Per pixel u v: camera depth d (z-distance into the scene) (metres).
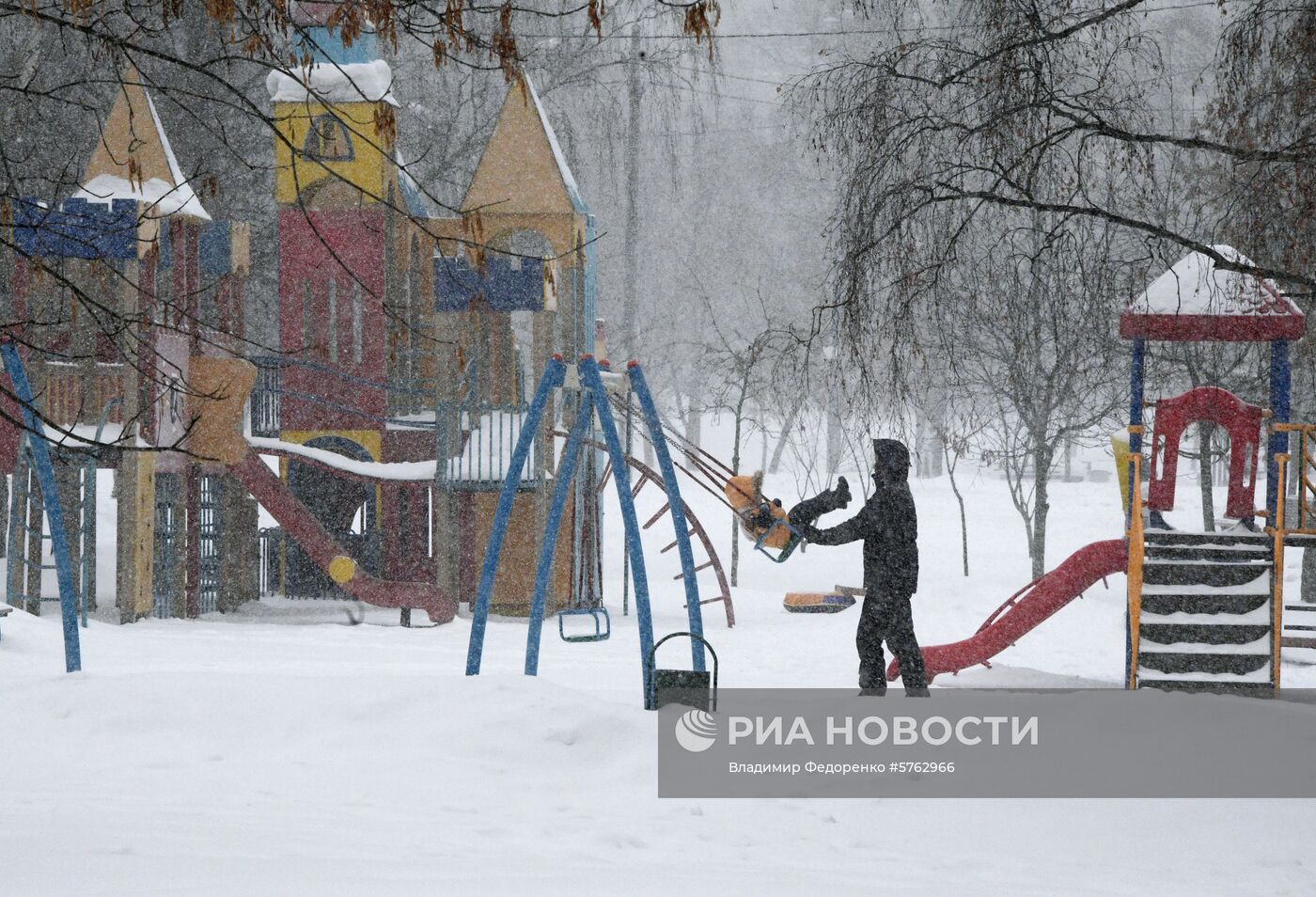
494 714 20.77
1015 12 30.41
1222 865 16.50
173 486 53.19
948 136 31.94
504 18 17.31
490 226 58.94
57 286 47.50
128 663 33.47
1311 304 38.69
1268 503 34.00
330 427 59.00
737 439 78.56
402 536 61.16
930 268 31.89
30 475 49.75
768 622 59.69
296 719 20.97
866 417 38.31
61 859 12.77
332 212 58.03
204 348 53.50
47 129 48.34
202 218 52.34
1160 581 32.72
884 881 14.23
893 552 27.20
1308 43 30.27
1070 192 31.91
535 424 26.20
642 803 18.41
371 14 16.95
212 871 12.32
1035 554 70.75
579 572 60.19
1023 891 14.02
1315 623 59.34
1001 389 69.38
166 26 18.39
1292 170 30.97
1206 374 58.50
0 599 51.53
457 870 13.00
